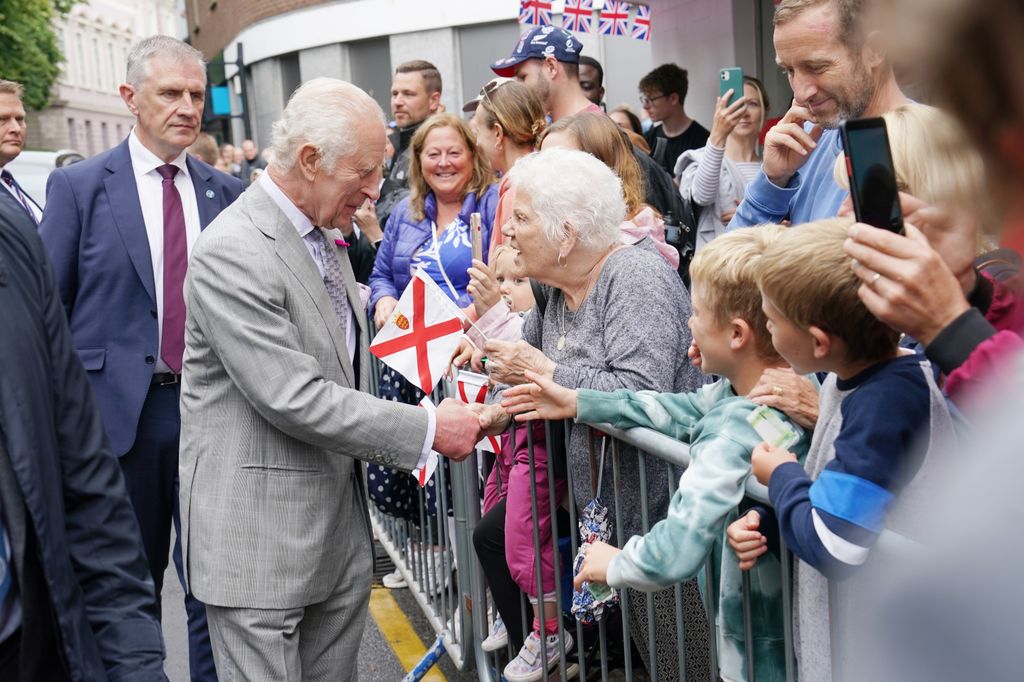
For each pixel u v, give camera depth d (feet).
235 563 8.78
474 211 15.20
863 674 2.41
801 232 5.57
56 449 5.85
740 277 6.78
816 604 5.72
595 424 8.36
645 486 8.10
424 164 15.33
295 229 8.93
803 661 5.85
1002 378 3.43
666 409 8.07
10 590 5.72
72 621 5.68
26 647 5.66
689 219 14.96
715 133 16.10
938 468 5.06
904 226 4.84
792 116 9.14
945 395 4.96
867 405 5.19
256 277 8.56
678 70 23.04
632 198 11.21
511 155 15.08
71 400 6.11
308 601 8.96
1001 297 5.07
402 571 15.71
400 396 14.55
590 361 9.05
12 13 111.04
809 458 5.85
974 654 2.13
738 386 7.12
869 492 5.03
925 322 4.70
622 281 8.91
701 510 6.51
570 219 8.95
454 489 12.24
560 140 11.32
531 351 8.91
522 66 16.97
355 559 9.48
